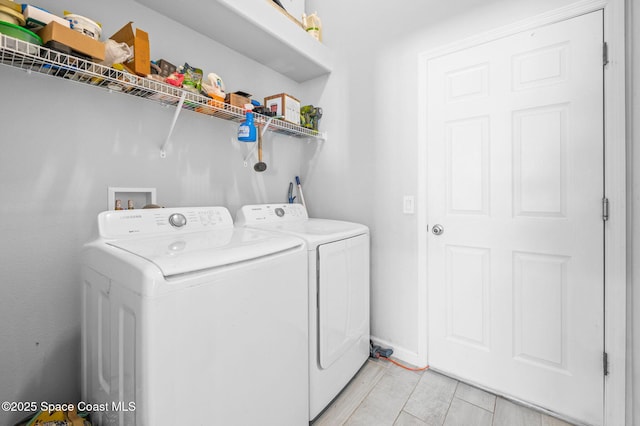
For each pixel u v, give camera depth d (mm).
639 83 1154
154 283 693
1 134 996
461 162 1588
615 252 1203
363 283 1699
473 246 1559
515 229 1436
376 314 1928
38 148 1072
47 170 1095
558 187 1327
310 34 1954
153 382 687
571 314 1308
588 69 1247
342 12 2070
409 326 1784
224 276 852
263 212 1732
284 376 1085
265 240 1106
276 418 1049
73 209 1157
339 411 1372
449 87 1614
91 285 961
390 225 1858
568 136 1299
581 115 1268
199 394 787
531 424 1291
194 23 1512
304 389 1201
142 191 1358
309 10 2279
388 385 1562
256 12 1518
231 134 1779
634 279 1179
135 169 1339
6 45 798
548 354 1362
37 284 1079
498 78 1464
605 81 1215
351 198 2041
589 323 1267
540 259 1379
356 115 2010
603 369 1240
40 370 1093
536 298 1391
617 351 1204
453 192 1619
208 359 808
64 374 1146
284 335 1084
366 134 1961
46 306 1101
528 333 1413
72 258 1157
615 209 1198
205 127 1633
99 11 1212
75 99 1156
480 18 1511
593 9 1227
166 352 712
